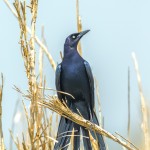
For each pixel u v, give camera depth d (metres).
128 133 10.48
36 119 8.98
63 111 10.34
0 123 9.32
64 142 10.72
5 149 9.29
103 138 10.91
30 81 9.38
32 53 9.55
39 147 8.97
